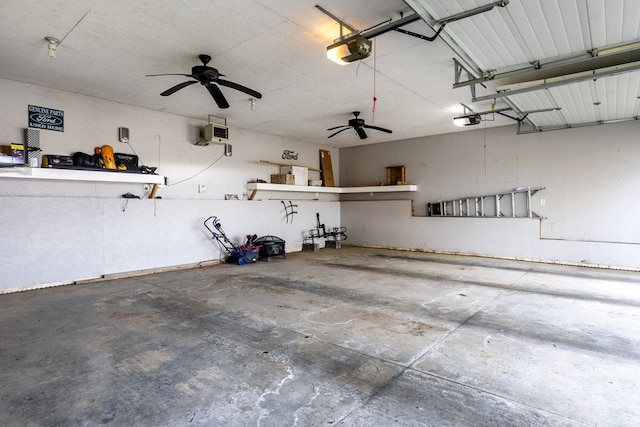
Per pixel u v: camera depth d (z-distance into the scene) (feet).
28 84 16.51
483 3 8.52
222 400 7.04
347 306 13.43
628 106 17.19
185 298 14.64
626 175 20.54
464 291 15.66
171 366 8.52
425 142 28.78
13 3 9.91
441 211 27.91
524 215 24.17
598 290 15.74
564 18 9.16
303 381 7.79
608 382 7.75
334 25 11.09
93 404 6.89
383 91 17.47
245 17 10.64
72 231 17.51
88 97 18.42
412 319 11.92
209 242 23.38
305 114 22.00
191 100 19.12
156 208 20.74
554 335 10.46
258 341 10.04
